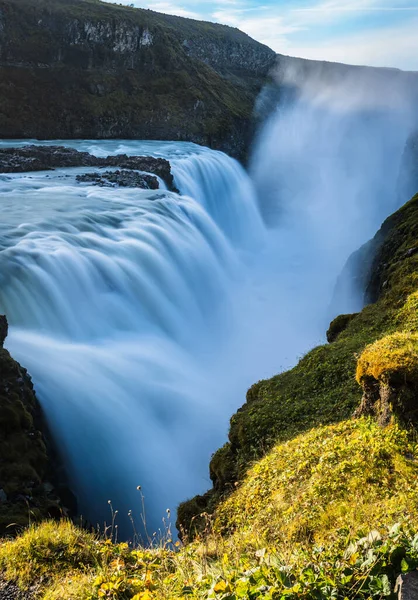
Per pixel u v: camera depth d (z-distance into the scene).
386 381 8.88
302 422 12.00
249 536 7.42
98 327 21.81
